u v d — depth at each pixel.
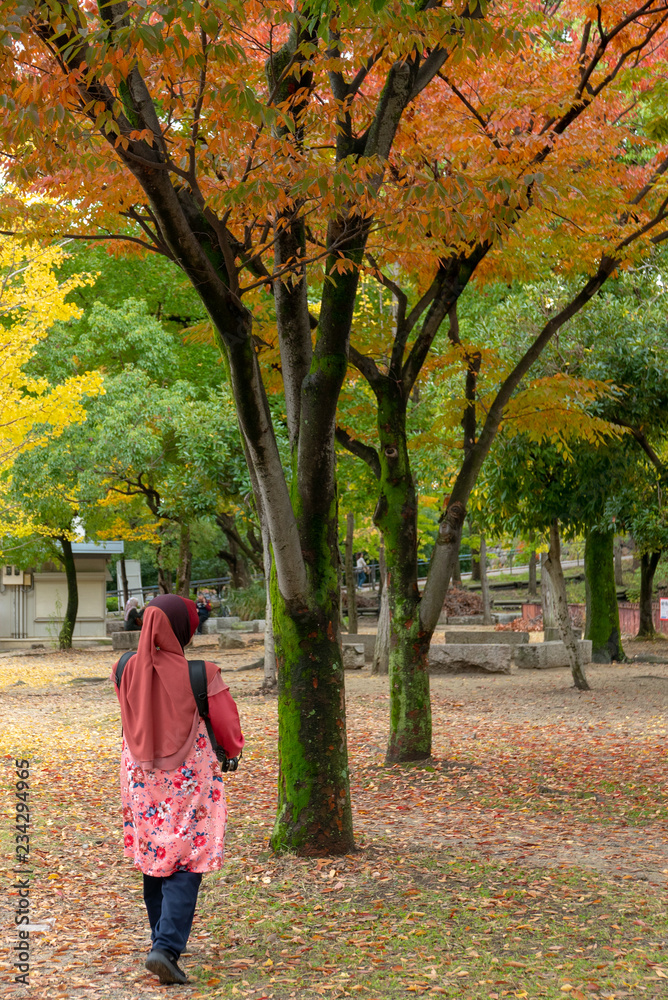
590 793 7.93
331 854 5.93
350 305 5.72
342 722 6.09
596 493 14.70
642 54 9.20
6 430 14.38
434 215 5.64
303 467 5.91
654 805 7.45
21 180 5.36
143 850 3.85
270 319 8.74
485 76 8.31
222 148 5.06
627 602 32.94
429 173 6.30
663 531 18.70
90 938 4.45
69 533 24.62
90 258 24.09
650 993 3.72
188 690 3.91
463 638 22.08
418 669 9.31
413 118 7.99
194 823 3.85
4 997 3.68
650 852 6.05
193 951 4.26
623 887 5.21
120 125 4.71
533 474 14.56
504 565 56.38
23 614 34.59
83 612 34.94
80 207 6.34
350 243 5.94
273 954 4.20
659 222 9.30
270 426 5.47
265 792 8.33
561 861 5.80
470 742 10.67
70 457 21.98
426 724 9.34
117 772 9.41
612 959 4.12
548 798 7.79
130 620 27.78
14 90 4.66
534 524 15.42
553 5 8.77
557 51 9.52
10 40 4.30
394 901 4.98
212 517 27.31
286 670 6.04
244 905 4.95
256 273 6.89
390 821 7.06
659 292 15.23
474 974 3.93
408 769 8.95
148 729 3.83
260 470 5.48
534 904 4.89
